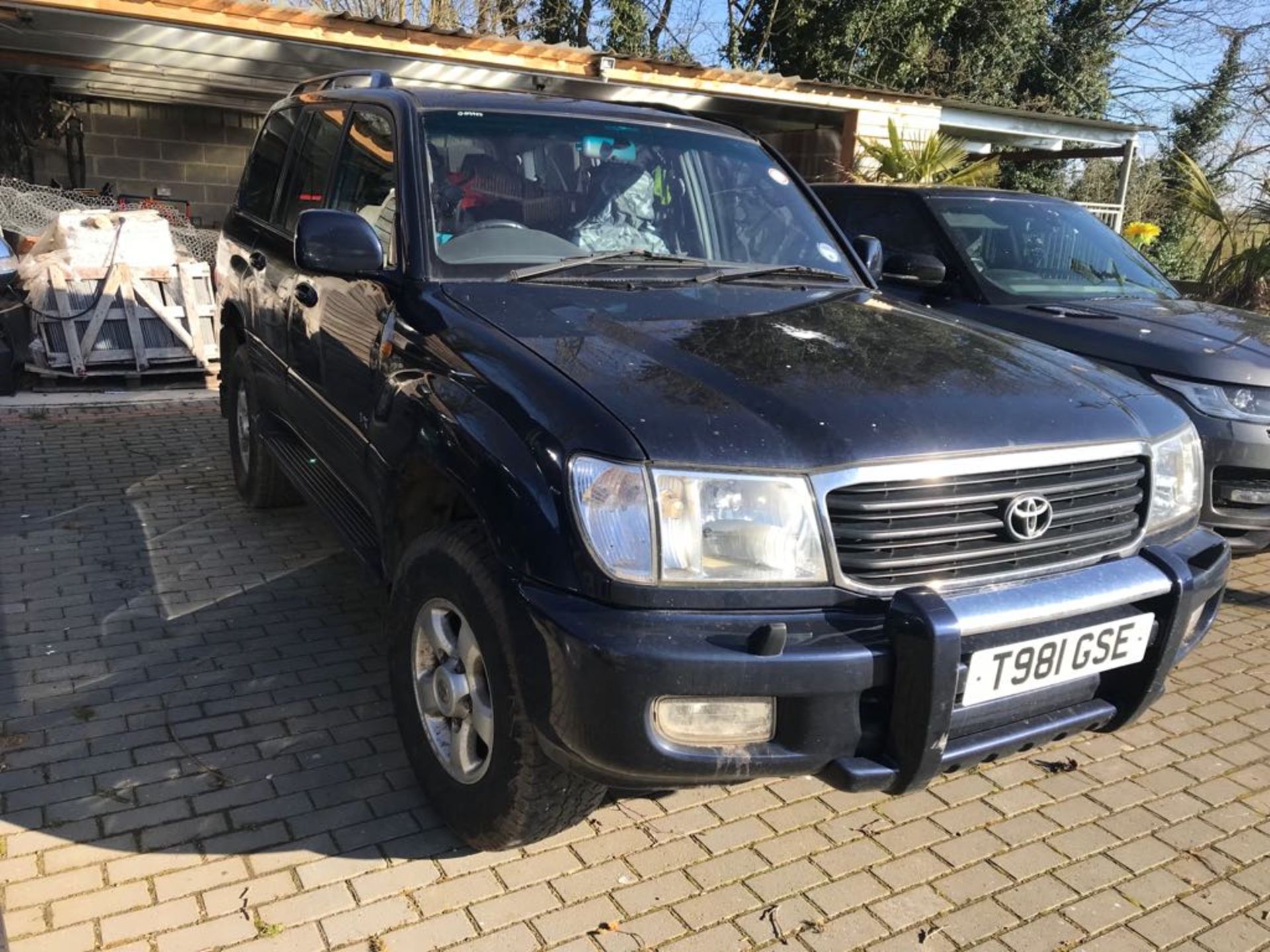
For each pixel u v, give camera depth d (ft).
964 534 7.95
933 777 7.59
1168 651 8.71
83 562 15.43
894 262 16.42
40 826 9.28
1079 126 46.39
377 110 12.23
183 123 43.88
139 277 25.11
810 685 7.14
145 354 25.50
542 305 9.53
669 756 7.14
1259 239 35.65
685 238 11.96
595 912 8.62
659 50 69.00
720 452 7.34
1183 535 9.62
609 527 7.19
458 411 8.48
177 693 11.73
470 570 8.19
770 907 8.82
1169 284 20.27
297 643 13.09
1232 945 8.66
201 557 15.79
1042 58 73.87
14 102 37.50
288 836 9.32
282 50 30.63
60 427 22.67
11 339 24.73
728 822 10.00
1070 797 10.77
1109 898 9.20
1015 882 9.36
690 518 7.22
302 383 13.08
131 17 26.40
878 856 9.61
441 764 9.27
